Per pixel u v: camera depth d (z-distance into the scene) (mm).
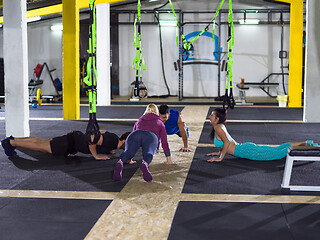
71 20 9211
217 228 3094
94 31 4086
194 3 15594
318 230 3045
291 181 4297
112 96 15875
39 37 16375
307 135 7195
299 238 2908
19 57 6961
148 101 14250
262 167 4906
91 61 4145
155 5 15695
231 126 8195
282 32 15422
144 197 3814
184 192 3957
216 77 15875
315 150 3885
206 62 15836
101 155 5512
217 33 15648
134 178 4457
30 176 4570
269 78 15648
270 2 15281
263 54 15602
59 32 16266
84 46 16000
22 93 7023
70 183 4289
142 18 15922
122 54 16172
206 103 13352
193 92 16047
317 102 8781
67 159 5363
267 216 3322
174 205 3588
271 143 6492
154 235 2979
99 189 4078
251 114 10312
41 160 5316
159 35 15945
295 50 12094
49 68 16453
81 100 14539
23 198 3803
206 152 5742
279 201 3682
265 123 8633
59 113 10867
